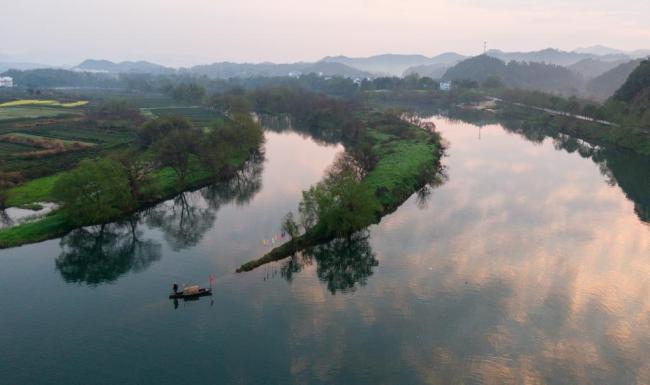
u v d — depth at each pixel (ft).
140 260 275.80
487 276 249.34
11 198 366.02
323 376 172.45
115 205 336.49
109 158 352.28
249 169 490.08
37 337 197.16
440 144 536.01
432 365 178.60
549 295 229.66
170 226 333.21
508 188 411.54
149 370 176.14
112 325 206.39
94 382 169.78
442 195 387.75
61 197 306.14
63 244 297.74
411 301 224.74
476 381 169.99
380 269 258.16
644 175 464.24
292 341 193.67
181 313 215.10
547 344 191.11
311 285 241.76
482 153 561.43
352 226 286.46
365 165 423.23
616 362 180.04
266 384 168.25
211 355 184.96
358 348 188.96
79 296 232.53
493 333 198.49
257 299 227.40
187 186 406.00
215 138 455.63
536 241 295.28
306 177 458.91
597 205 367.45
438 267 260.01
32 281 248.32
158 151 423.64
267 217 344.69
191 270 260.21
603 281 243.81
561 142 647.15
